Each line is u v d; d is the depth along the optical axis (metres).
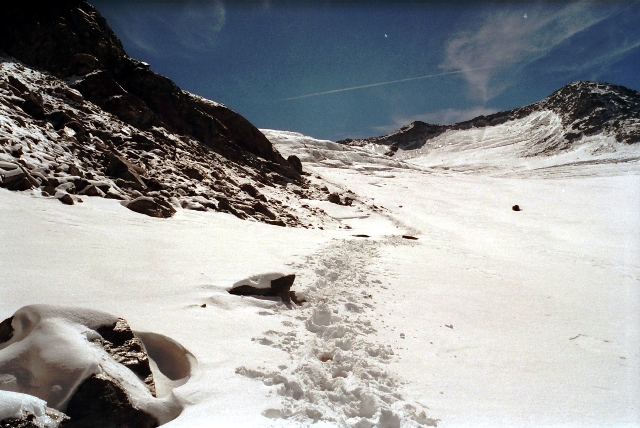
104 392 3.10
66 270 6.03
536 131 172.12
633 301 9.76
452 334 6.41
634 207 33.47
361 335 5.70
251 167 28.17
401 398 4.15
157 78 26.41
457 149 181.25
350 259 10.86
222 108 30.58
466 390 4.61
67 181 11.52
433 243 18.09
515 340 6.50
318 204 26.75
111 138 17.52
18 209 8.44
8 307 4.47
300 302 6.88
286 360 4.59
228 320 5.44
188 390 3.62
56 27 23.22
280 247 10.80
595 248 18.94
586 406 4.55
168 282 6.40
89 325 3.81
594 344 6.68
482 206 34.84
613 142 124.00
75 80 21.80
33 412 2.66
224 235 11.23
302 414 3.54
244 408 3.48
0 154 10.40
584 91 170.25
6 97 14.74
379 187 44.56
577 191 43.72
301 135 101.94
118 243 8.15
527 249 18.39
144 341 4.43
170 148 20.48
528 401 4.52
